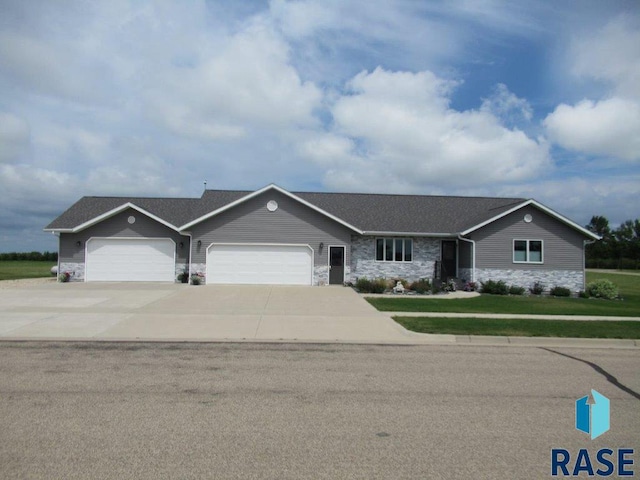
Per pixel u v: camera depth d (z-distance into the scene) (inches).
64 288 840.3
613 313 671.8
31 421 220.4
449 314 617.0
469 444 203.9
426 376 317.1
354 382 298.5
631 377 324.8
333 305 676.1
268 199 994.7
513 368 346.3
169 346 401.7
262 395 266.7
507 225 1021.2
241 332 468.4
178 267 1039.0
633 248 2805.1
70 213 1083.3
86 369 318.0
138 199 1178.0
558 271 1022.4
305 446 197.9
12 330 454.0
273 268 991.0
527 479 173.9
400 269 1060.5
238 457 186.2
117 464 178.4
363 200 1216.2
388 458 188.2
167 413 234.1
